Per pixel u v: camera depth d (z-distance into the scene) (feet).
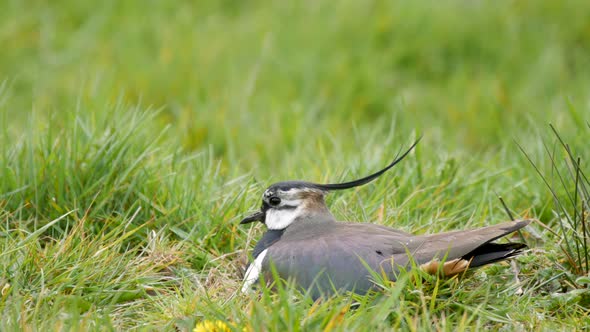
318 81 59.52
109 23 64.95
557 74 60.49
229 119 51.98
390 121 56.34
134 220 36.27
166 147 42.06
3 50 61.77
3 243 33.50
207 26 64.69
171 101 55.36
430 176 40.06
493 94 57.82
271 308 27.14
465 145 53.26
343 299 29.14
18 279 30.78
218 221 36.14
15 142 39.32
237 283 32.32
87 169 36.94
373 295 29.60
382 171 34.06
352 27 64.28
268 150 48.73
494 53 63.52
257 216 34.94
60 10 66.39
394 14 64.75
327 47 62.64
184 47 60.59
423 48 63.36
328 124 53.21
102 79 57.62
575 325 29.14
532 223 36.73
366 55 61.93
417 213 37.60
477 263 30.14
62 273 31.40
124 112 43.24
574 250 33.60
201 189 38.37
